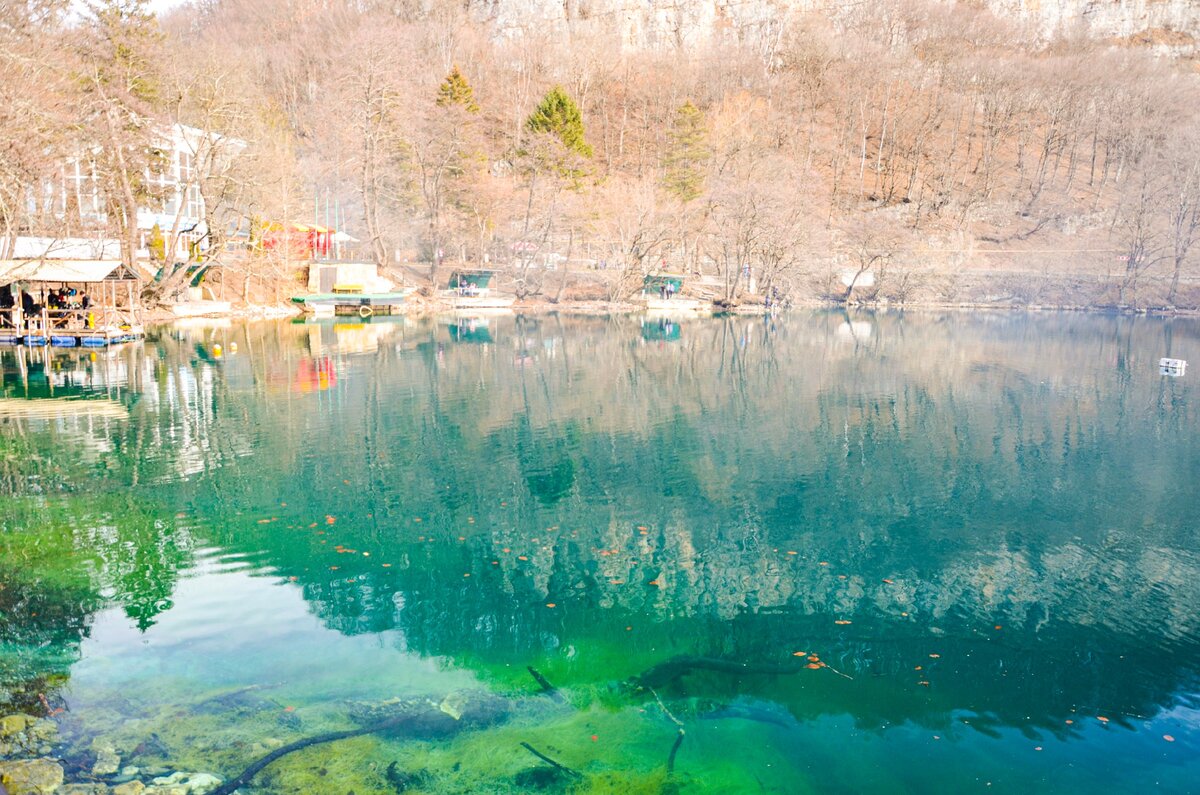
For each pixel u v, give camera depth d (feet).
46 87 127.24
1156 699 29.89
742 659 32.30
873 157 370.94
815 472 61.93
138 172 157.58
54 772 23.15
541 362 120.16
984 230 313.94
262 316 183.52
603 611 36.78
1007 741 26.99
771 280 229.25
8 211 120.37
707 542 46.42
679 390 97.96
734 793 23.61
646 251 231.30
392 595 37.86
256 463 60.64
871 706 28.96
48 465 59.00
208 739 25.32
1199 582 41.27
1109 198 327.47
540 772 24.26
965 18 441.27
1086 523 50.55
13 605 35.81
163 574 39.65
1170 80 356.79
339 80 248.93
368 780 23.48
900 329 181.78
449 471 59.98
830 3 500.74
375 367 111.55
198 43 330.95
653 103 368.27
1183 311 233.35
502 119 313.32
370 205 224.12
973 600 38.83
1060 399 94.22
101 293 141.59
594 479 58.75
